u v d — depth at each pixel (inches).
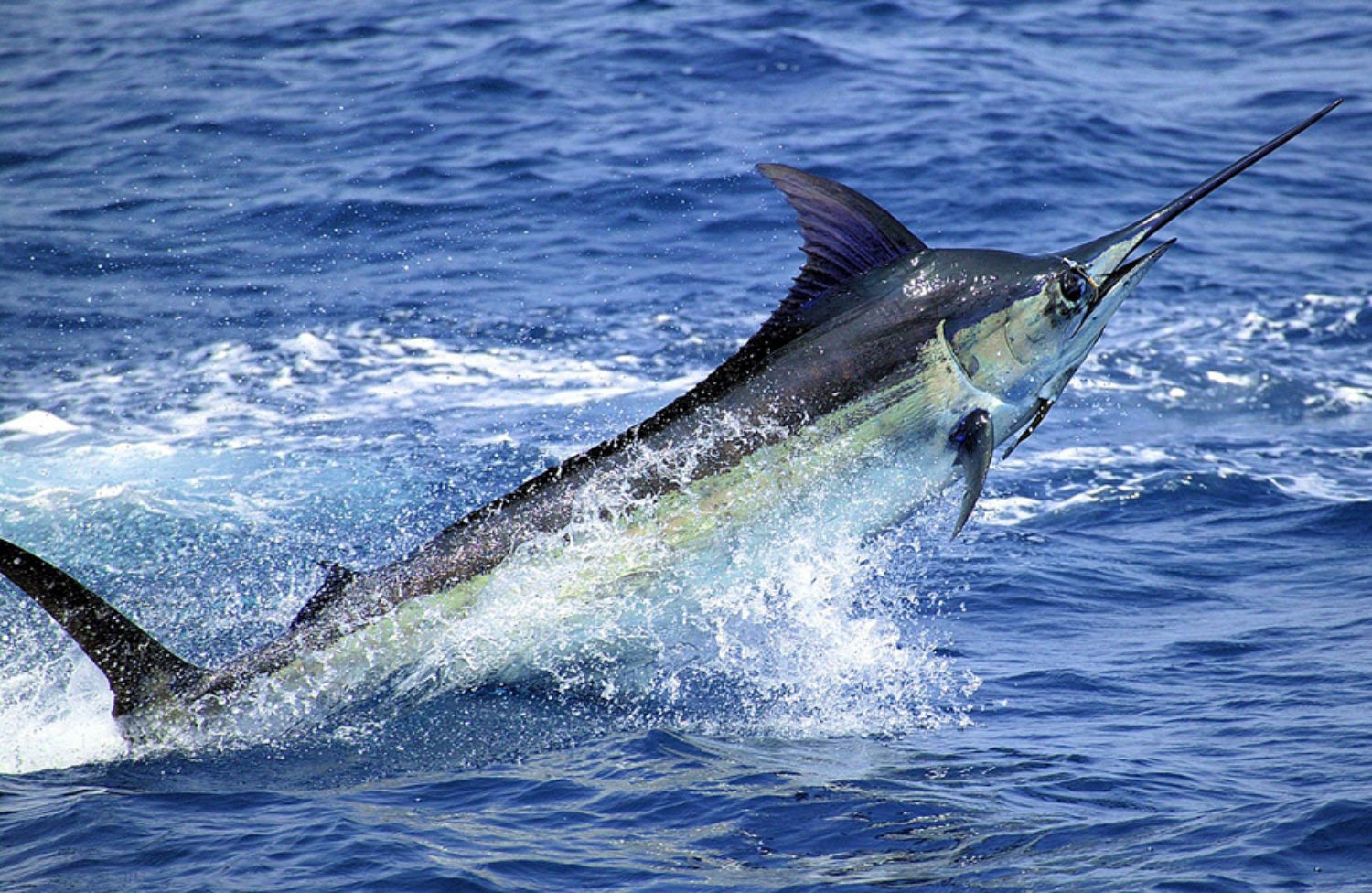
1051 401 741.9
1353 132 2278.5
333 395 1450.5
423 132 2214.6
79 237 1886.1
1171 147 2207.2
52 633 885.2
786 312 741.9
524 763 676.1
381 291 1733.5
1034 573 987.9
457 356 1551.4
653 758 677.9
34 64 2600.9
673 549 736.3
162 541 1085.1
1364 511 1099.9
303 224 1921.8
